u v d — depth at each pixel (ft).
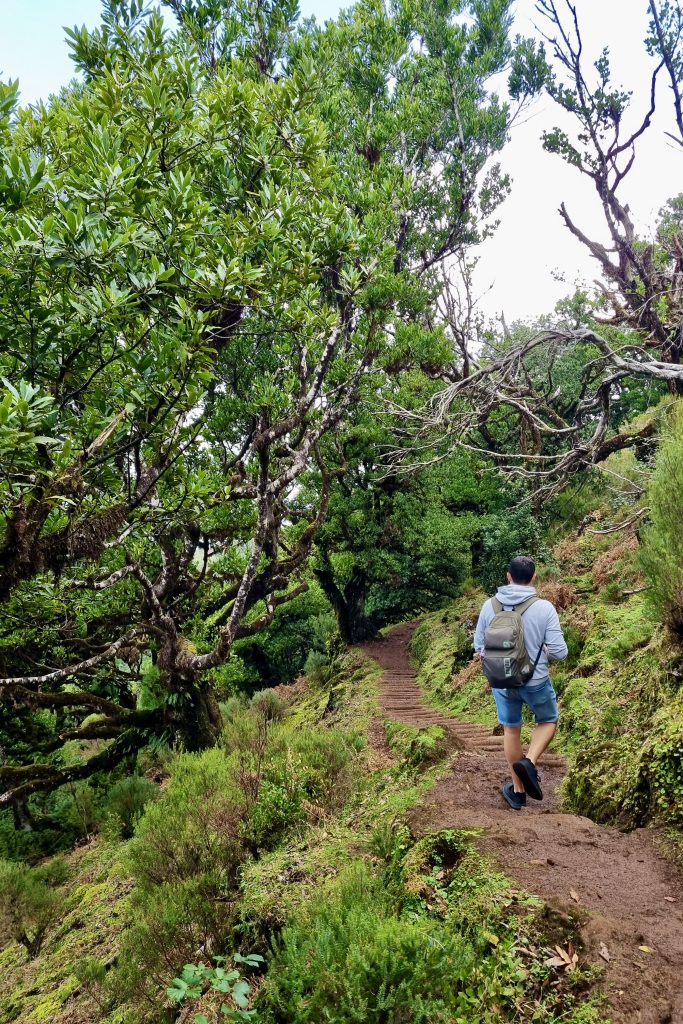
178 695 42.68
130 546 23.40
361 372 34.65
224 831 20.80
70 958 25.30
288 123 25.03
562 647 14.82
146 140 20.75
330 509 72.08
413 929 10.32
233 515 34.01
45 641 33.27
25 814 47.06
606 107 48.85
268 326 33.27
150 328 16.33
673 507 17.95
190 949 16.89
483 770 19.13
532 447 64.64
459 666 52.60
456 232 64.95
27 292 16.06
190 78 22.18
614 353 37.65
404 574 84.02
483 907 10.91
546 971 9.14
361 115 52.13
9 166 15.07
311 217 24.36
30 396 12.47
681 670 16.31
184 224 18.39
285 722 68.90
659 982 8.47
